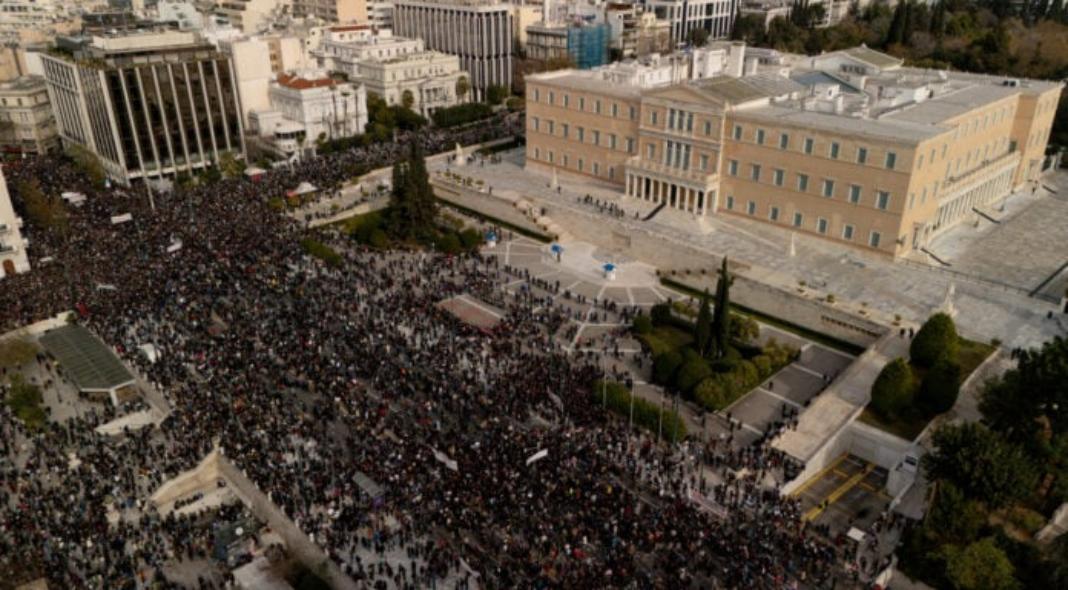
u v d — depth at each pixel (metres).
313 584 55.78
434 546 57.56
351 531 59.72
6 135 167.38
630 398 71.88
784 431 69.19
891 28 176.00
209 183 140.50
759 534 57.34
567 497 60.84
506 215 124.38
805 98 113.44
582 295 98.94
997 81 128.88
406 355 82.44
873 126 97.88
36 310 93.19
